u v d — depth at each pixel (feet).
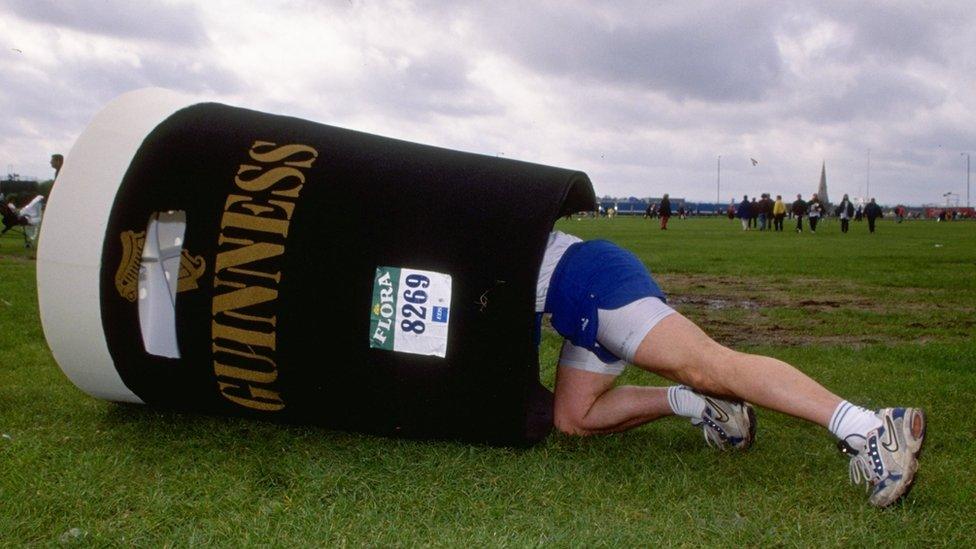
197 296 10.93
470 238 10.43
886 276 41.98
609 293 10.57
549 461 10.84
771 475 10.77
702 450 11.67
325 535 8.63
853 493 10.11
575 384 11.82
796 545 8.59
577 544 8.41
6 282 31.17
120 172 11.25
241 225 10.84
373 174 11.01
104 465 10.55
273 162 11.18
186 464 10.83
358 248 10.59
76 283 11.23
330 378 10.82
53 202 11.48
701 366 10.19
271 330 10.74
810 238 91.09
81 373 11.84
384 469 10.59
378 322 10.54
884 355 19.74
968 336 23.59
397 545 8.44
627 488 10.16
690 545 8.57
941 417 13.80
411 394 10.73
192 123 11.66
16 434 11.90
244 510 9.34
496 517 9.24
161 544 8.51
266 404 11.33
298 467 10.57
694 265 48.37
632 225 151.43
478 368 10.40
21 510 9.17
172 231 12.57
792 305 30.55
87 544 8.46
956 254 60.13
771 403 9.94
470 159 11.43
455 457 10.91
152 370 11.47
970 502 9.89
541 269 10.98
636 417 11.81
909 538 8.84
